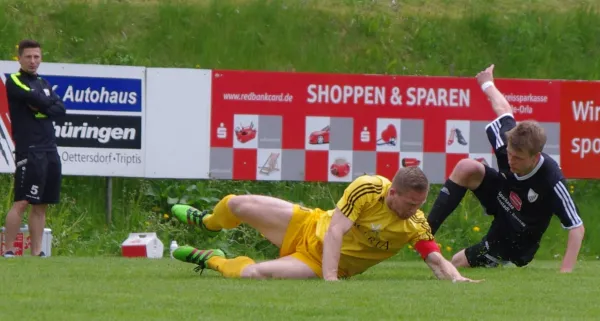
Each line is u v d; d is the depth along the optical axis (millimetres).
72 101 34250
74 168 34344
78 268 22156
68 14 42625
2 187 35750
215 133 35219
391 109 35906
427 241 20766
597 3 49875
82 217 35875
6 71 34219
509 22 45781
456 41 44562
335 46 43500
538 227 25203
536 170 24203
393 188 19688
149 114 34812
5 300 15078
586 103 36906
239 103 35281
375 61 43062
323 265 19531
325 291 17109
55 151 29719
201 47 42406
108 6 43688
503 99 26094
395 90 35906
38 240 29906
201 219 22516
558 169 24328
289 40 43250
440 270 20547
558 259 36125
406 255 34812
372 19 44625
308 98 35625
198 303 15156
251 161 35438
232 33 43156
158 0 44812
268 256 35594
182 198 36844
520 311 15227
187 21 43500
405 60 43438
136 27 42938
